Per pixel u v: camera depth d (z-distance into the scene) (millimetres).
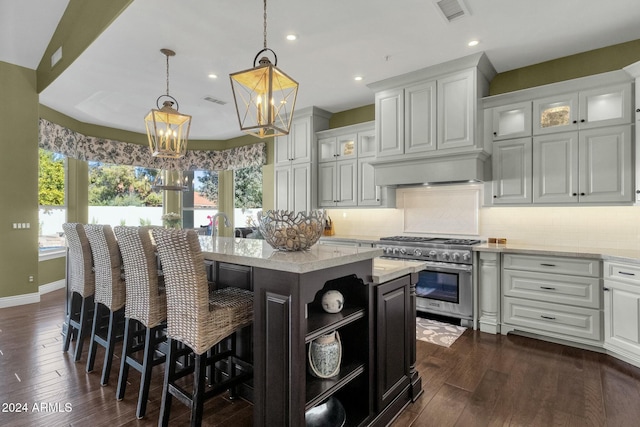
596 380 2410
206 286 1750
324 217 1891
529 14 2719
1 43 4074
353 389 1931
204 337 1739
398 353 2088
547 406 2105
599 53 3271
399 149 3941
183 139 3189
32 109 4504
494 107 3574
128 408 2115
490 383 2395
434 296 3715
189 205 7082
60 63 3885
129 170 6516
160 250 1839
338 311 1801
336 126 5258
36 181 4559
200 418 1756
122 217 6398
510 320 3289
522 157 3426
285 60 3498
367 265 1872
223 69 3699
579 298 2930
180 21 2791
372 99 4684
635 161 2855
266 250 1903
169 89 4305
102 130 6008
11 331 3445
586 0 2543
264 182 6344
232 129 6293
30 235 4500
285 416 1492
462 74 3533
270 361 1554
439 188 4266
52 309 4211
